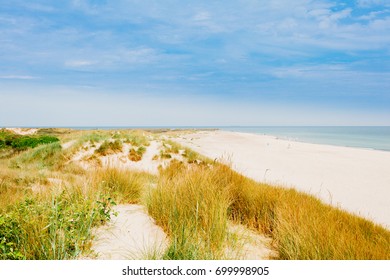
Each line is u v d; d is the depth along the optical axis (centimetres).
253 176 1370
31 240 281
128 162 1263
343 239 347
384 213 862
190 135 5384
